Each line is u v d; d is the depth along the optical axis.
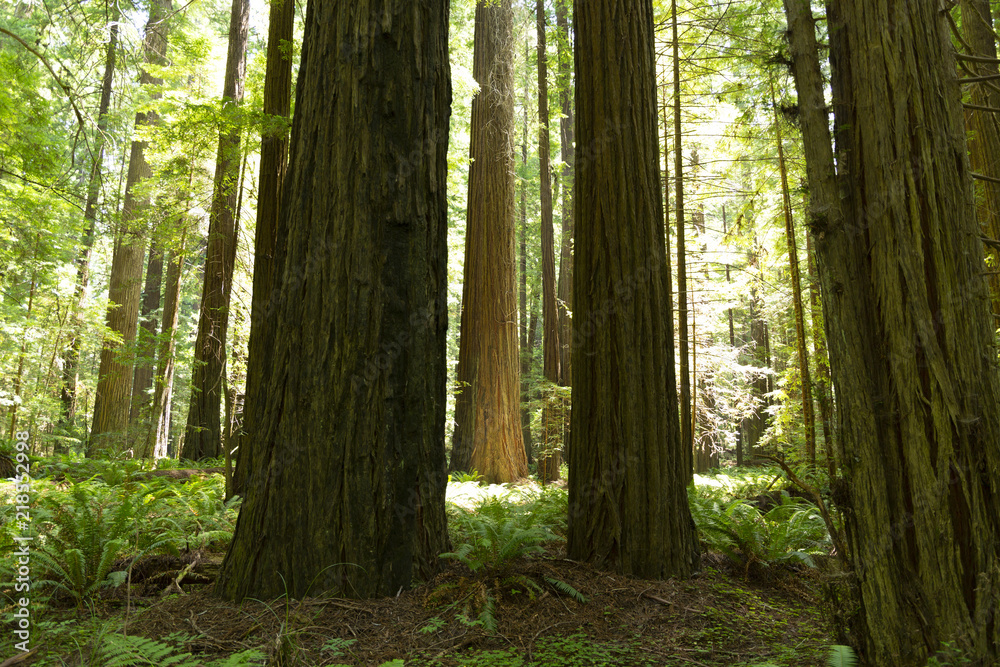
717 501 6.68
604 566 4.55
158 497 6.33
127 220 8.07
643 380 4.74
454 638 3.39
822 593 3.29
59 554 3.88
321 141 4.26
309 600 3.69
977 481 2.77
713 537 5.14
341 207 4.14
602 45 5.13
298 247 4.21
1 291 9.62
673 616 3.89
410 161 4.38
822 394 4.24
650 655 3.37
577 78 5.34
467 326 12.47
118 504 4.73
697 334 15.96
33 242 9.10
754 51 8.60
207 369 10.15
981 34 6.99
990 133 6.94
